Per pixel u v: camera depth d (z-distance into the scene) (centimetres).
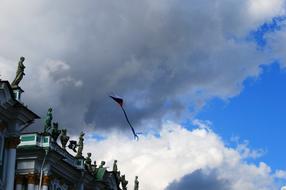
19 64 6194
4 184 5775
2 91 5722
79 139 7594
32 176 6550
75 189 7431
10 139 5938
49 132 6725
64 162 7000
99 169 8100
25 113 6031
